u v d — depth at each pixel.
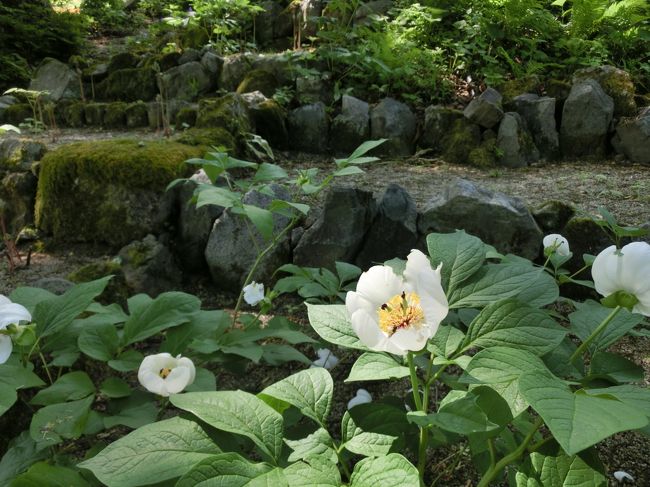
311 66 5.32
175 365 1.43
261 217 1.76
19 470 1.44
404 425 1.19
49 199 3.32
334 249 2.87
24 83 6.55
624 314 1.36
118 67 6.18
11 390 1.26
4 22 6.95
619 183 3.79
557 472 1.09
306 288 2.01
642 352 2.43
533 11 5.39
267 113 4.52
